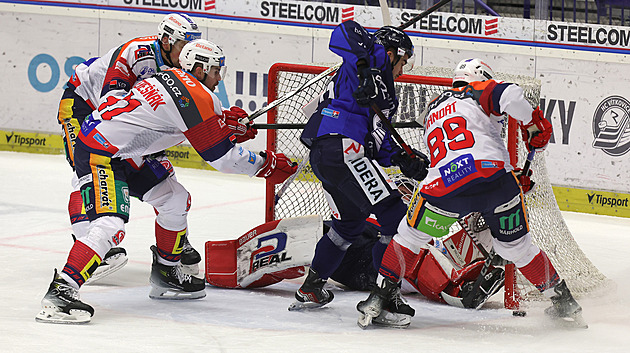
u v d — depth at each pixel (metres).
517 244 11.35
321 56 26.84
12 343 9.57
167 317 11.59
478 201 10.84
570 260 14.70
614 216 23.75
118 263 13.66
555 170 24.39
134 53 13.69
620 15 24.25
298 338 10.61
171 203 12.33
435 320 12.00
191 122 11.50
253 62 27.39
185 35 13.55
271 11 27.06
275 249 13.53
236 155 11.84
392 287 11.32
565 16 24.80
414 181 13.60
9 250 15.98
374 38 11.72
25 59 29.16
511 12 26.25
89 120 11.77
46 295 10.82
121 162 11.76
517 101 10.68
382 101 11.45
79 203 12.58
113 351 9.51
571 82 24.08
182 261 13.67
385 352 9.96
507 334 11.17
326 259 12.13
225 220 20.00
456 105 11.05
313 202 15.28
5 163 27.17
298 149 17.34
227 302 12.76
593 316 12.45
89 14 28.45
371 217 13.62
